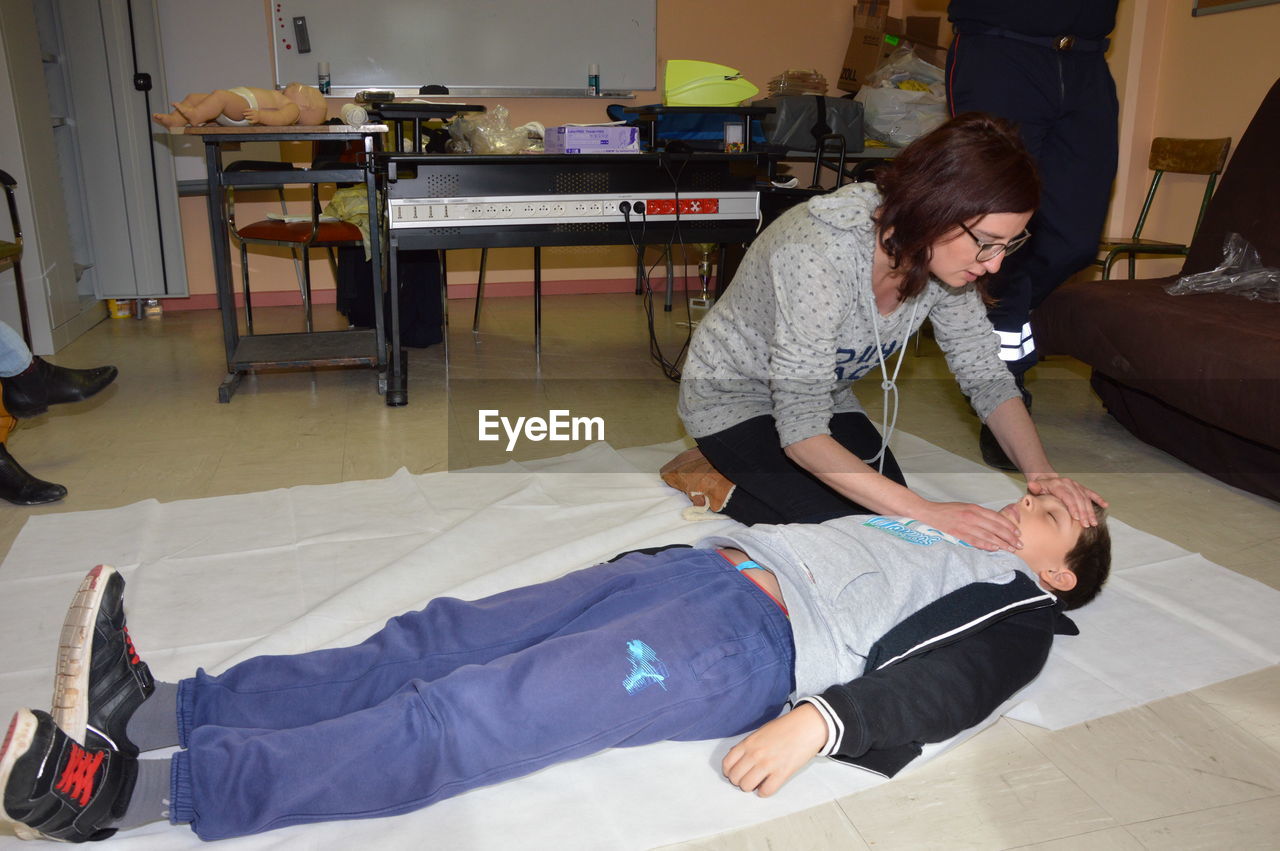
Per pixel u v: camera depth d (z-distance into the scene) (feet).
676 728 3.76
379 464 8.16
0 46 11.55
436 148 11.68
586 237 10.09
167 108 14.99
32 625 5.19
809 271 4.79
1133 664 4.90
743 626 3.86
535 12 16.37
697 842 3.61
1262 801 3.91
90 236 14.96
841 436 5.85
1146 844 3.65
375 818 3.57
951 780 4.02
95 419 9.54
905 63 14.85
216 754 3.29
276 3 15.29
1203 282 8.78
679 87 10.64
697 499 6.85
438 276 12.98
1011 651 3.96
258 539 6.42
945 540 4.21
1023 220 4.05
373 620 5.21
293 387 10.93
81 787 3.10
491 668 3.51
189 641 5.02
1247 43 11.78
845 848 3.60
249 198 15.97
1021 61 8.30
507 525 6.61
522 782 3.93
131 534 6.46
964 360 5.46
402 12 15.81
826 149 13.43
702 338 6.08
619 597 3.99
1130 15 13.05
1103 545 4.56
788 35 17.81
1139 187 13.53
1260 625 5.31
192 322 15.20
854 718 3.53
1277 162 8.95
